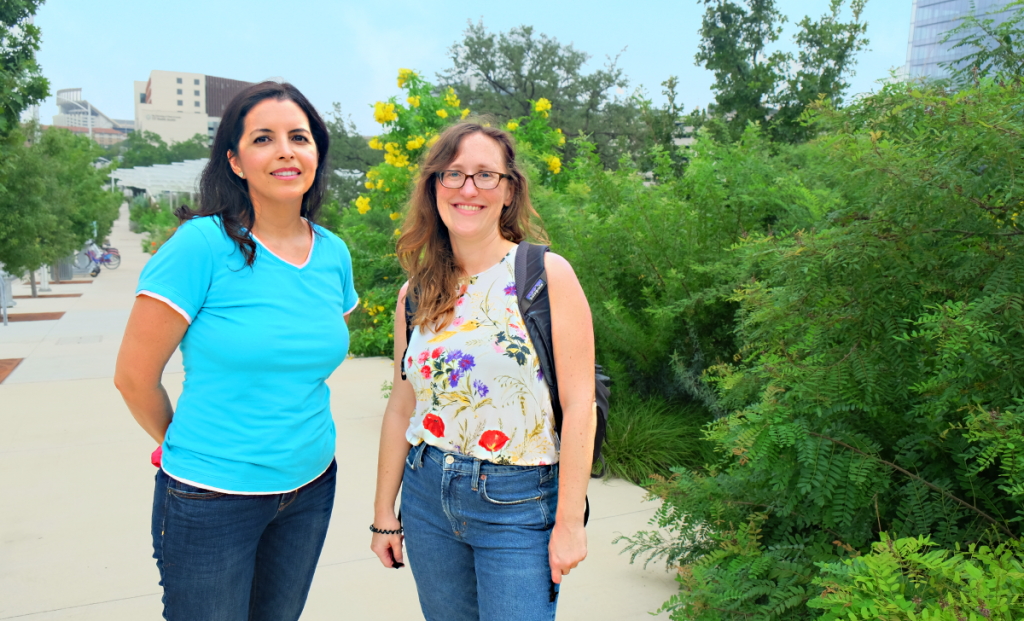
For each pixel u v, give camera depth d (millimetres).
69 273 21859
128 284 20766
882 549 1673
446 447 1694
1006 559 1605
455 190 1676
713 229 4809
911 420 2193
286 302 1671
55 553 3225
